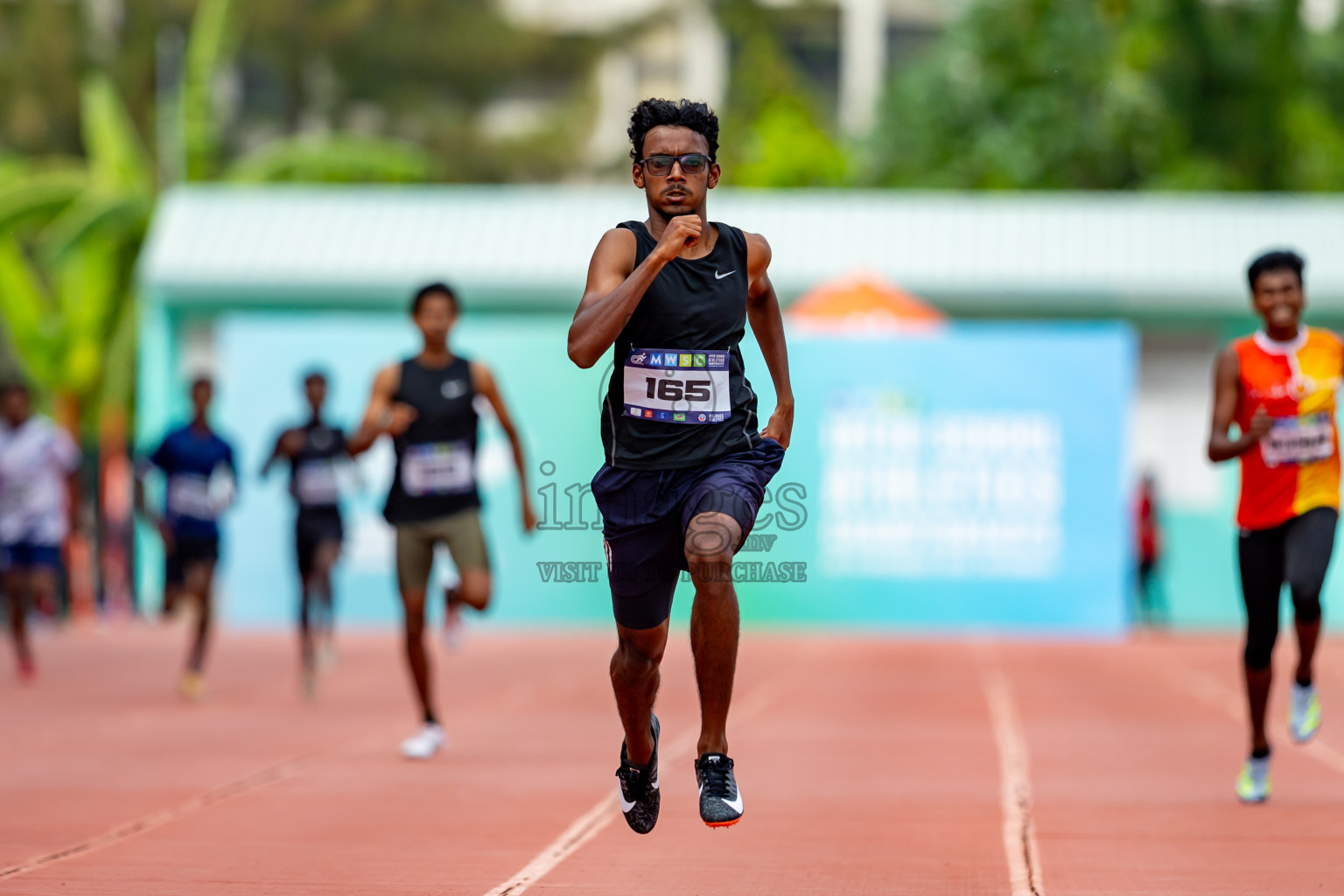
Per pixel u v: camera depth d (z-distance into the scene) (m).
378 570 70.25
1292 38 129.50
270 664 53.66
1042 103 131.75
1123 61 129.75
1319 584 24.25
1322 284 79.06
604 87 189.00
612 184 189.12
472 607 30.78
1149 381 79.38
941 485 68.94
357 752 31.70
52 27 173.62
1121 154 130.50
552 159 183.75
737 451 17.28
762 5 187.38
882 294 71.81
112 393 114.25
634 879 19.44
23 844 21.70
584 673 50.78
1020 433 68.62
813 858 20.88
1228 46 129.00
